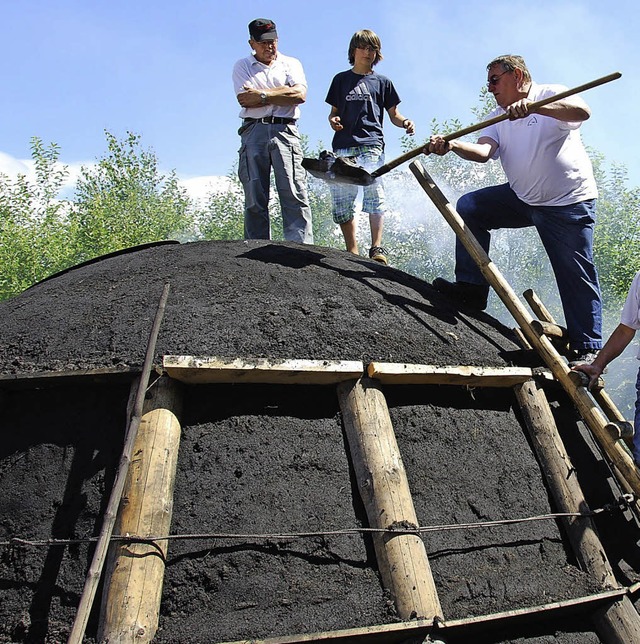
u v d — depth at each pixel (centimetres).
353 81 664
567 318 471
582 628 332
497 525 345
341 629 280
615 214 1920
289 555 300
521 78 468
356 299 416
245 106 614
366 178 502
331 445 335
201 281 409
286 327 372
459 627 290
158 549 286
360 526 316
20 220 2309
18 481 318
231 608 283
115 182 2617
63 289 434
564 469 378
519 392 403
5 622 282
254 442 325
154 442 308
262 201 632
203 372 322
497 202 502
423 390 373
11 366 349
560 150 464
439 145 462
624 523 391
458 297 493
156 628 273
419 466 345
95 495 306
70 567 291
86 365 338
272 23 622
